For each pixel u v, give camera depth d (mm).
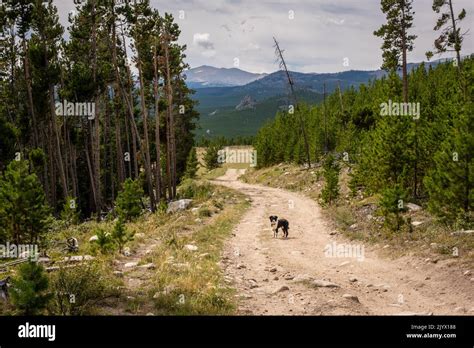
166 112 42438
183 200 35594
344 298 11734
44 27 35281
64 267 12055
